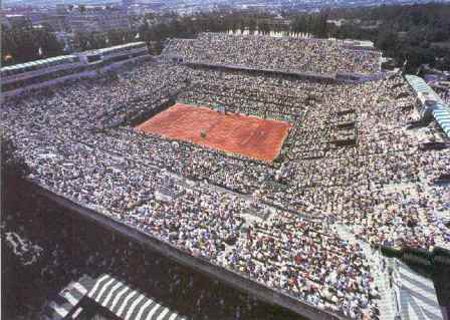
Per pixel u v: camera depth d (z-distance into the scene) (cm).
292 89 9950
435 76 10581
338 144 6800
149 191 5306
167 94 10419
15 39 11250
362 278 3600
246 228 4459
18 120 7906
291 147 7338
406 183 5038
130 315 3894
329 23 15438
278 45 11850
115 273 4544
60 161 6156
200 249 4147
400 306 3189
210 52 12494
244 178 5884
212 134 8556
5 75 8994
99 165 6088
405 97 7594
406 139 6103
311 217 4656
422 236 3969
